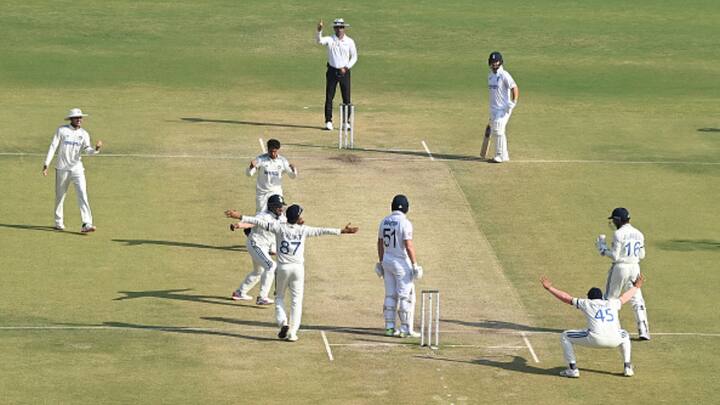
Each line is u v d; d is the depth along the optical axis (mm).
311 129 135625
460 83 161875
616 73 170375
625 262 87000
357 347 84250
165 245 102250
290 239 83750
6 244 101000
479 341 86125
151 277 95625
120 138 129500
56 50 172000
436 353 83750
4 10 193250
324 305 91625
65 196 112438
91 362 80312
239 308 90625
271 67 167500
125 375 78562
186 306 90375
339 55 132875
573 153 129500
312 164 122438
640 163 126938
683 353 84812
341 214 109688
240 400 75500
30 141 127188
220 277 96250
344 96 134625
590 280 97375
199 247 102125
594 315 80312
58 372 78562
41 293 91562
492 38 188375
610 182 120688
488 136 125125
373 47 181000
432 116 143375
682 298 94250
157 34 183625
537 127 139125
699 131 139375
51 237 103125
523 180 120375
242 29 188250
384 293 94500
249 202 112562
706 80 167250
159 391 76375
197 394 76125
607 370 81938
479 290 95250
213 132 133000
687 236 107438
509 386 78938
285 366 80750
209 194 114125
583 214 111938
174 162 122375
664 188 119625
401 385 78500
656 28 198375
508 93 123875
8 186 114562
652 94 158000
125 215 108438
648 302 93438
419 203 113188
